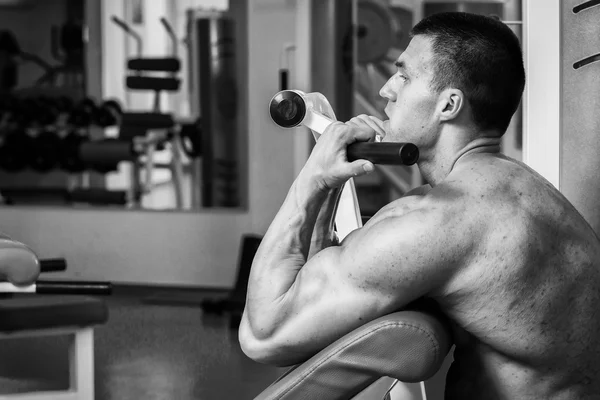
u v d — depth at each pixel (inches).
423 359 48.9
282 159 240.5
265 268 54.1
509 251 50.2
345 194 70.9
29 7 280.4
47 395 120.2
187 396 139.8
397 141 56.2
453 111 54.3
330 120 66.6
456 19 55.2
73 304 119.6
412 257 49.6
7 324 115.1
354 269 50.7
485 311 50.9
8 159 272.1
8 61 279.1
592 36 84.8
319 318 51.5
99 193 254.1
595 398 54.9
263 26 239.0
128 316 208.8
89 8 273.1
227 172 254.1
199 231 246.4
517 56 55.1
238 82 254.4
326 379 50.1
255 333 53.5
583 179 86.2
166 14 263.4
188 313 212.7
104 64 273.6
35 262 81.0
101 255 252.8
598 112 85.2
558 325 51.9
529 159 87.7
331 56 228.4
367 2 239.0
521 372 53.1
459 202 50.8
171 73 262.8
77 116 271.6
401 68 55.9
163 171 261.6
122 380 150.1
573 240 52.9
